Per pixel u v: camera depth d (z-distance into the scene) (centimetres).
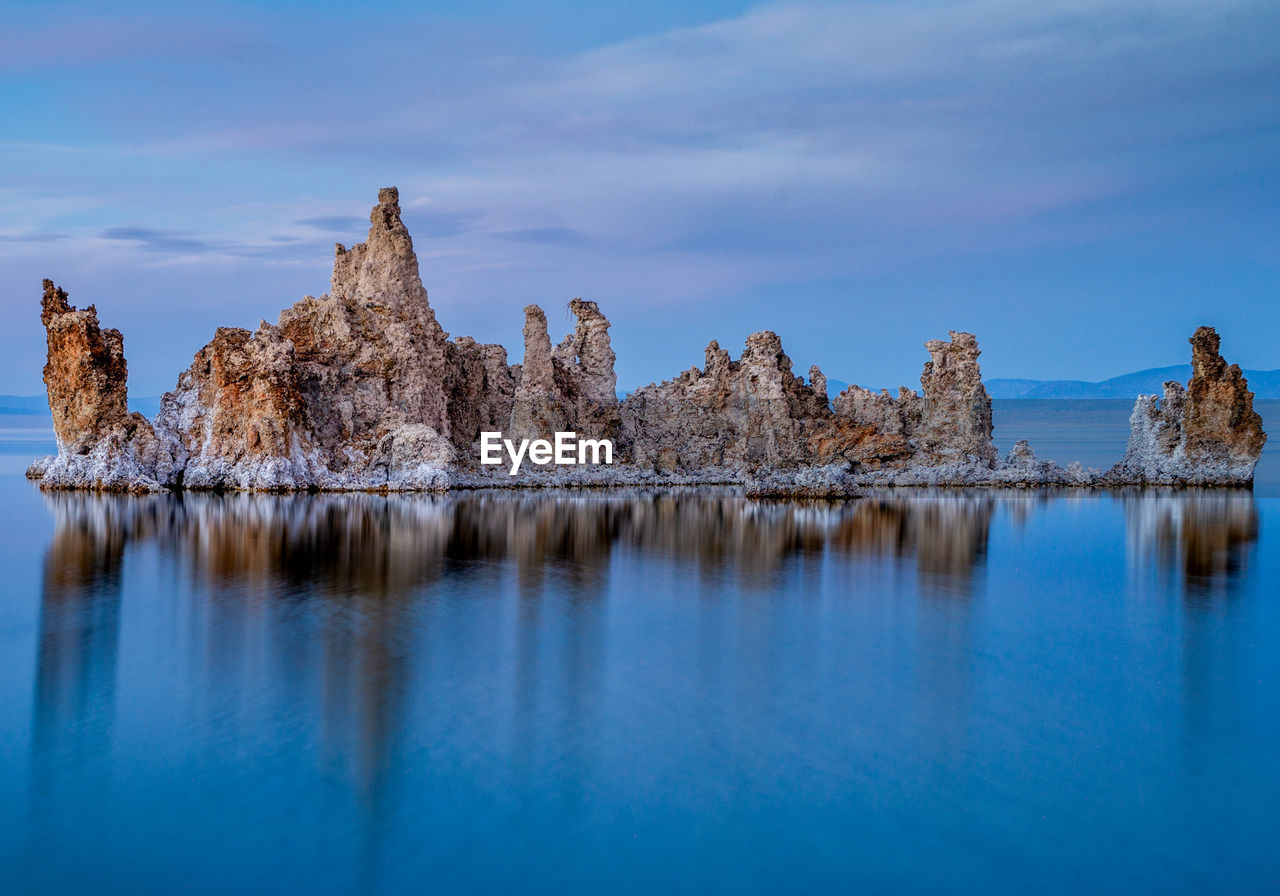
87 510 6594
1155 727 2425
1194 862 1783
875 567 4656
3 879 1669
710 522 6444
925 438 10431
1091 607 3775
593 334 10725
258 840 1806
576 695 2598
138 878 1680
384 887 1669
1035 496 8662
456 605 3647
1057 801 2009
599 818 1909
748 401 10738
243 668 2784
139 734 2272
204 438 8556
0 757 2136
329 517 6316
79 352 8306
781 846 1819
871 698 2620
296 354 8638
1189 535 5909
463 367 9944
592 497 8312
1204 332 9762
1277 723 2458
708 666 2895
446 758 2169
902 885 1702
